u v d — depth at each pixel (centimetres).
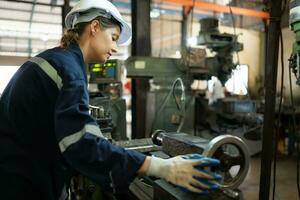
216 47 346
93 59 104
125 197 140
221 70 339
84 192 169
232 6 477
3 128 94
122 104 296
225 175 93
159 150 145
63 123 77
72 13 99
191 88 320
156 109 302
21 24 411
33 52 450
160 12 528
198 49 316
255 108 386
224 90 498
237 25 569
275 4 152
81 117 77
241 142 92
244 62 582
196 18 548
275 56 155
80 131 76
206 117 373
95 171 76
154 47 618
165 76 304
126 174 76
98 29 98
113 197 145
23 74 93
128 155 78
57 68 87
